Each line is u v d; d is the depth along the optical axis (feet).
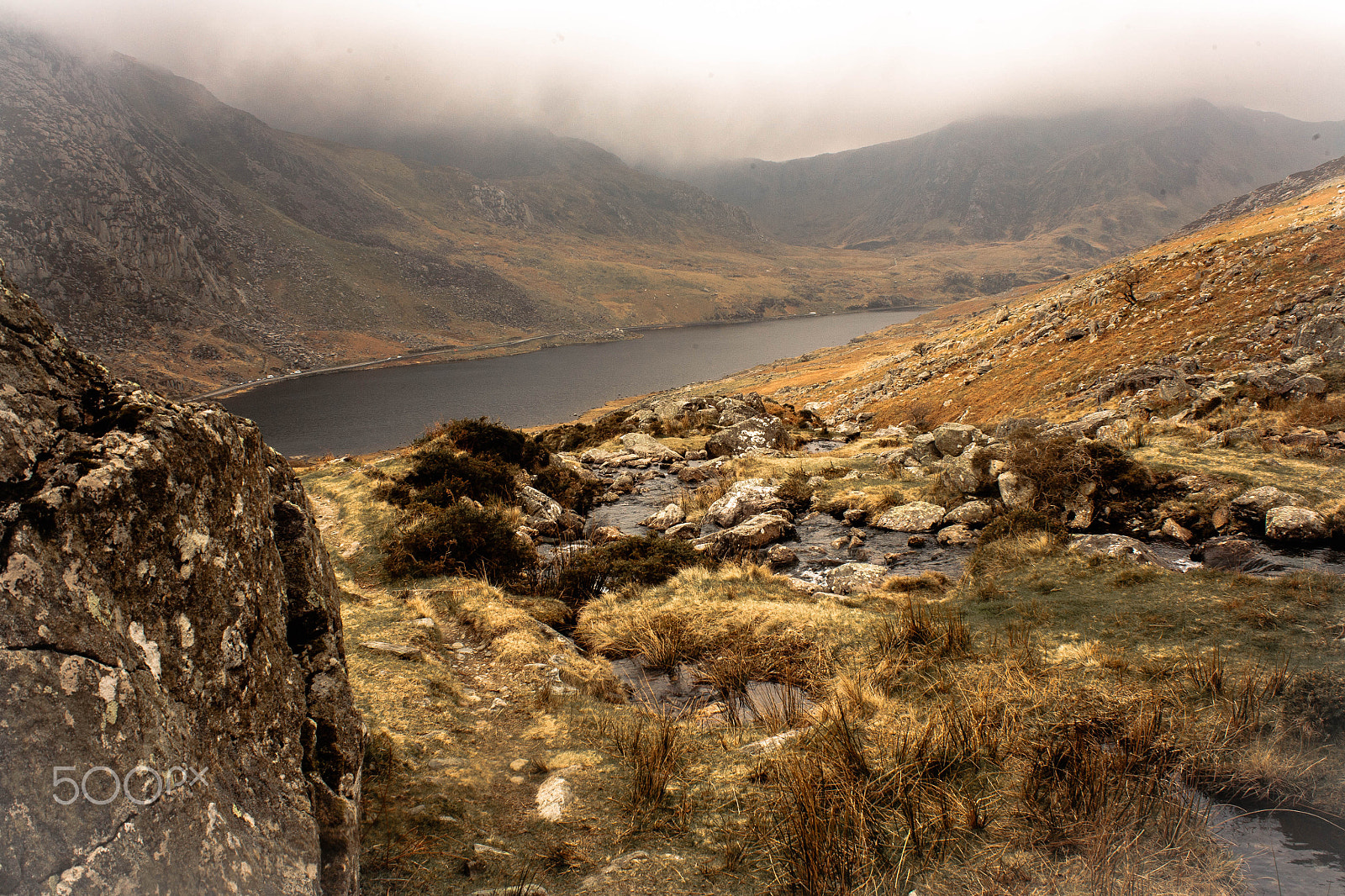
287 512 14.06
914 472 63.62
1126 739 17.19
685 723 22.40
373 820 15.07
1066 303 225.15
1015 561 37.14
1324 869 12.57
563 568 41.63
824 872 13.23
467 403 483.92
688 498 67.56
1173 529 41.68
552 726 21.30
